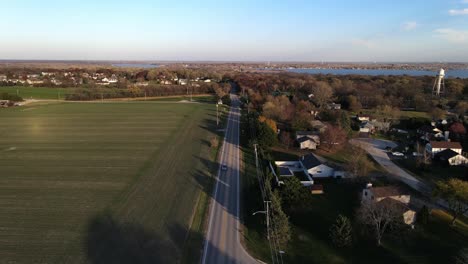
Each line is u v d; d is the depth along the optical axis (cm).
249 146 7050
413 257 3206
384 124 8794
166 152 6588
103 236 3488
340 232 3341
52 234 3516
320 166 5344
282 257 3177
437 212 4141
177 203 4316
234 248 3312
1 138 7631
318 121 8900
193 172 5475
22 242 3359
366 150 7000
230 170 5619
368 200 4059
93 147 6912
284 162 5991
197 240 3447
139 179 5138
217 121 9419
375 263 3106
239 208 4209
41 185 4869
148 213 4022
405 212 3756
